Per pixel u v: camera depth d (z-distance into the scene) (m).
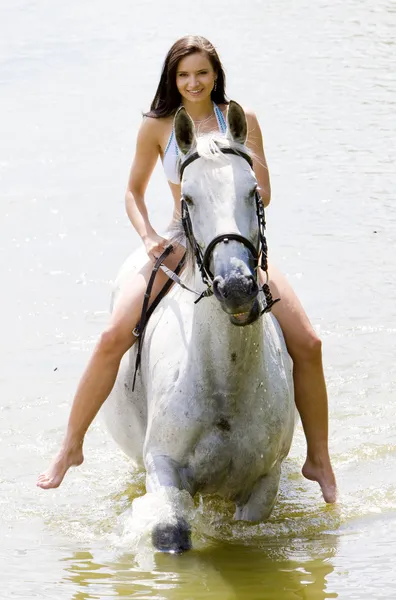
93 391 7.85
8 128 20.44
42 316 12.45
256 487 7.62
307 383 7.90
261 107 21.27
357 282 13.16
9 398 10.45
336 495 8.27
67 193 16.80
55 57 26.05
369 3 32.28
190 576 7.00
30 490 8.75
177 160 6.89
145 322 7.87
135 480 9.02
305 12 31.11
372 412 10.09
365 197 16.23
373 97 21.91
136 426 8.16
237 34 28.23
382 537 7.71
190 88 7.96
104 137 19.72
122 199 16.48
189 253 6.79
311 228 15.02
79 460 8.06
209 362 6.91
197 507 7.76
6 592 6.82
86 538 7.86
